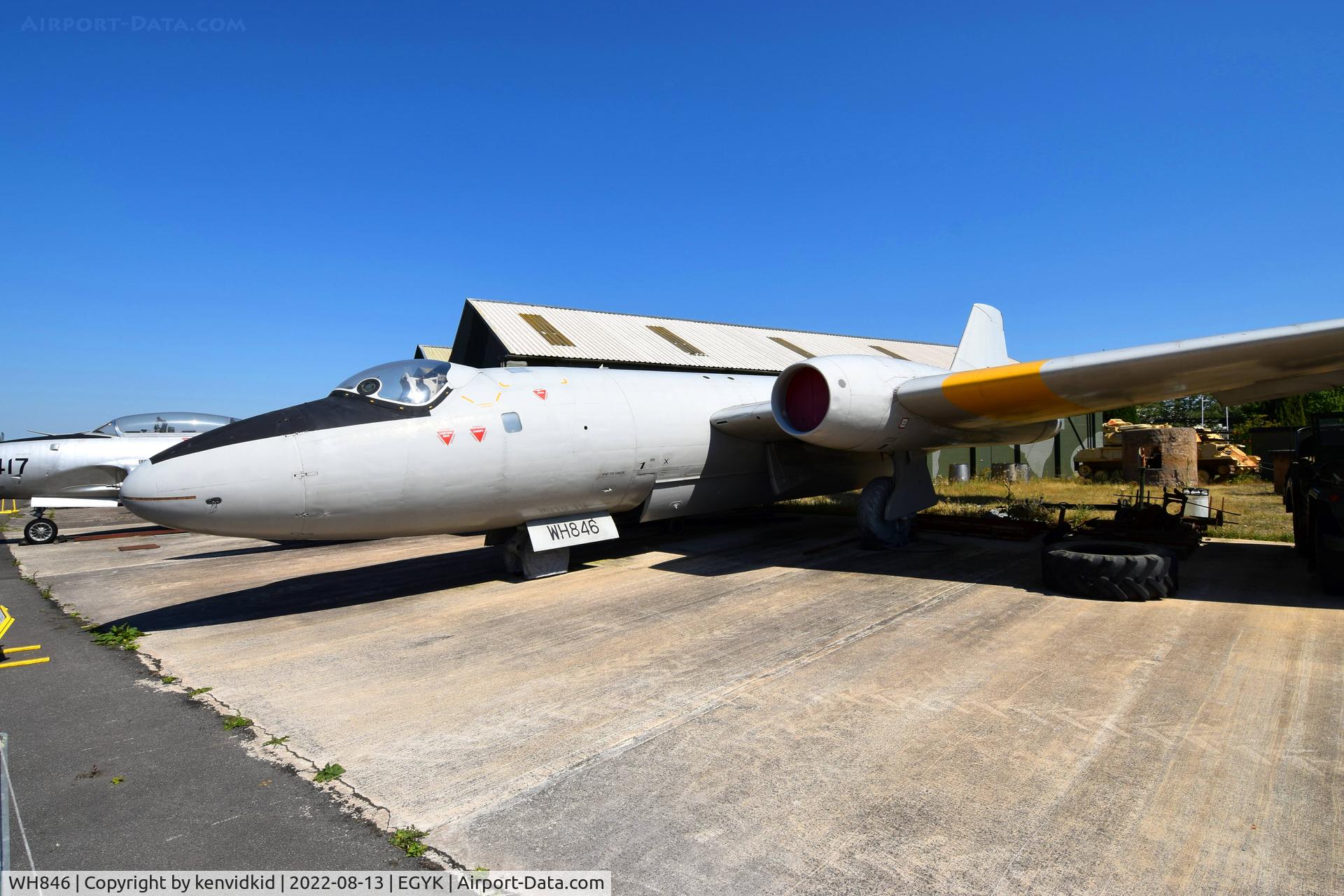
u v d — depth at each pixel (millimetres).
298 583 8844
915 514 9734
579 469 8070
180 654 5863
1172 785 3232
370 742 4004
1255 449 22609
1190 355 6082
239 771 3668
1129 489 17656
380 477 6809
